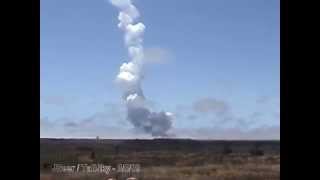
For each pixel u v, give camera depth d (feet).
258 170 29.50
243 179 30.91
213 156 33.17
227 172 31.30
